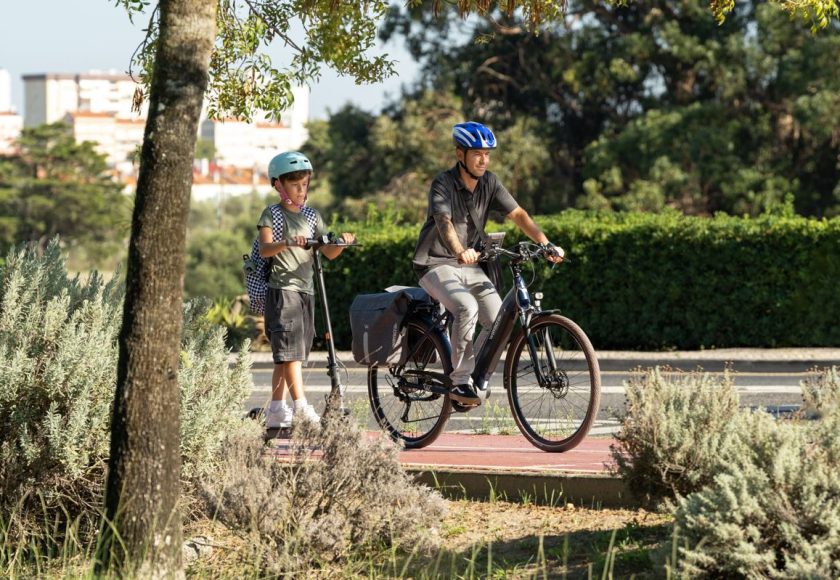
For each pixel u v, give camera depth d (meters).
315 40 12.54
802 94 50.91
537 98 63.66
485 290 12.27
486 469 11.11
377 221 32.56
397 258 29.59
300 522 9.53
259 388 22.25
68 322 10.98
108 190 151.12
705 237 27.27
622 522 10.02
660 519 10.01
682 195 51.69
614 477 10.48
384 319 12.88
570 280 28.20
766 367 24.56
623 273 27.81
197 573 9.50
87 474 10.62
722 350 26.77
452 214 12.03
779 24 51.25
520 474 10.90
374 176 62.38
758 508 8.00
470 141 11.82
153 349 8.39
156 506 8.43
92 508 10.58
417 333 12.98
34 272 11.20
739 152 53.16
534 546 9.63
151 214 8.33
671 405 9.84
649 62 56.56
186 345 11.45
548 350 12.09
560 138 62.66
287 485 9.78
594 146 55.62
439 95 60.75
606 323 28.02
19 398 10.42
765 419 9.05
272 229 12.27
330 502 9.75
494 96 63.84
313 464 9.72
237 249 108.44
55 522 10.48
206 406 10.81
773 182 50.69
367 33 12.39
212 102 12.75
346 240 12.17
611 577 8.51
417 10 60.94
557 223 28.33
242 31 12.49
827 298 26.73
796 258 26.86
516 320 12.41
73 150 150.88
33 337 10.67
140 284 8.37
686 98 57.19
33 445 10.27
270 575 9.20
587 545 9.53
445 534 10.11
